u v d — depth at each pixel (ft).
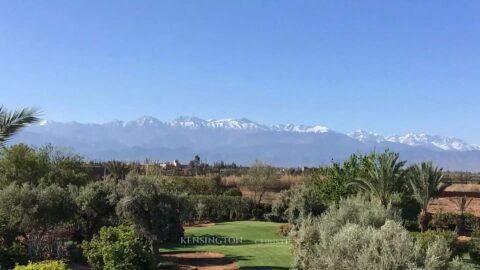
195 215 155.74
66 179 112.06
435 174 126.72
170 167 298.15
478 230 95.25
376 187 114.01
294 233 53.47
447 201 172.35
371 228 38.19
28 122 53.78
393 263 32.32
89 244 65.72
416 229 124.47
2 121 52.42
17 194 73.26
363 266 32.94
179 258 79.92
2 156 107.14
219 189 190.29
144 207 72.28
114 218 86.17
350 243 35.91
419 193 125.08
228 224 137.49
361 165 131.03
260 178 190.08
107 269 57.00
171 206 73.36
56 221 75.72
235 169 298.35
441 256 34.09
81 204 83.87
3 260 60.03
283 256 79.20
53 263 39.99
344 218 52.19
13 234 73.05
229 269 70.23
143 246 61.82
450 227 124.98
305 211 111.65
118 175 176.65
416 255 33.12
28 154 109.81
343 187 123.54
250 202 161.38
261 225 132.67
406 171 117.50
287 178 211.61
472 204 168.86
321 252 38.37
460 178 264.11
